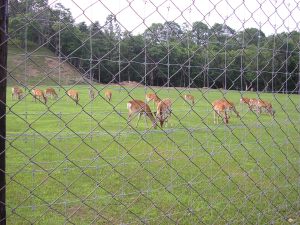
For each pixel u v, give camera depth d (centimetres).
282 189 539
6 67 192
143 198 559
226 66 278
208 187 579
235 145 739
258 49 294
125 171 676
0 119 199
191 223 474
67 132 949
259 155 697
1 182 204
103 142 887
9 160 746
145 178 639
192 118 1005
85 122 1084
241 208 483
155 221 485
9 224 471
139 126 1293
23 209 514
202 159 712
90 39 209
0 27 188
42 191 593
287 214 466
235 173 631
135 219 496
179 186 584
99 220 496
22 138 835
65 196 577
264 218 464
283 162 670
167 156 718
